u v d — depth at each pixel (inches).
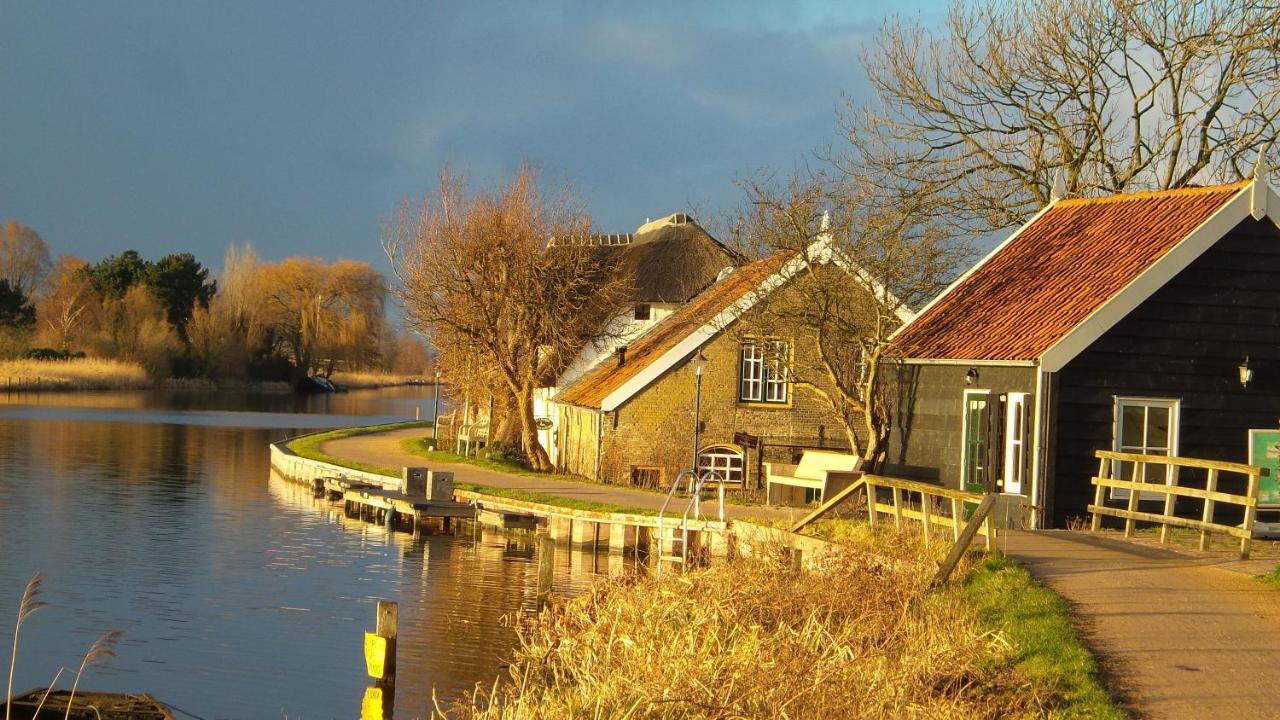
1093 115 1465.3
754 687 464.1
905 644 529.7
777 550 772.0
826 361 1262.3
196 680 681.6
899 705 434.9
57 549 1102.4
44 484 1609.3
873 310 1298.0
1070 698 430.0
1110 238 1027.3
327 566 1046.4
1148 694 429.4
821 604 600.1
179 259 5216.5
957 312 1099.9
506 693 620.4
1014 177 1473.9
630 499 1246.9
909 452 1094.4
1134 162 1455.5
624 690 502.9
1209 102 1418.6
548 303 1836.9
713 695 466.3
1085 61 1451.8
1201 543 725.9
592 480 1515.7
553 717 500.1
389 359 6294.3
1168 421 925.2
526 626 804.0
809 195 1295.5
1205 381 931.3
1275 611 551.2
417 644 761.6
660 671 510.6
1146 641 497.7
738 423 1537.9
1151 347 921.5
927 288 1343.5
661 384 1526.8
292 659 730.8
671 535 998.4
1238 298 937.5
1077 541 759.1
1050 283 1024.2
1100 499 837.8
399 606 881.5
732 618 596.1
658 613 623.5
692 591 665.0
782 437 1539.1
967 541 621.6
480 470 1628.9
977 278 1143.0
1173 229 964.0
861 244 1299.2
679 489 1451.8
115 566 1025.5
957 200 1444.4
